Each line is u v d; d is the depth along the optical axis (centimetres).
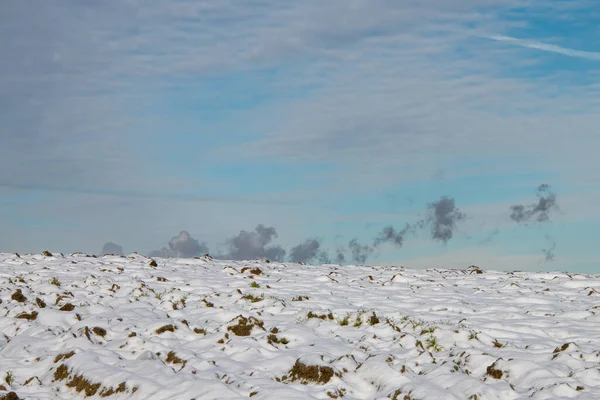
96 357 1271
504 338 1434
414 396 1035
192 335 1484
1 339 1493
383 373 1146
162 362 1257
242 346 1352
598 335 1434
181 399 1062
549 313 1677
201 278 2227
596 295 1953
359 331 1480
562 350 1274
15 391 1175
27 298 1784
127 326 1509
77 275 2177
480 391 1029
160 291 1962
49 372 1248
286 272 2477
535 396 1027
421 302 1855
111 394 1127
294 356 1267
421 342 1367
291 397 1034
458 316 1653
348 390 1124
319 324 1542
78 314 1647
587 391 1033
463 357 1236
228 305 1773
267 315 1659
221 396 1052
